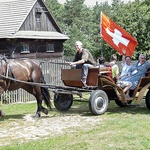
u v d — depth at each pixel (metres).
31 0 32.38
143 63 10.45
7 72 8.78
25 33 29.92
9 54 28.42
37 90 9.56
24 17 30.70
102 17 11.23
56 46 33.41
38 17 33.28
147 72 10.46
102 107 9.71
